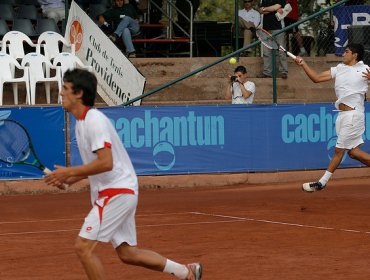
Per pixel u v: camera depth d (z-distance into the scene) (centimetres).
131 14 4553
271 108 3931
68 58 4081
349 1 4647
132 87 4053
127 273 1939
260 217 2816
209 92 4522
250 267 1980
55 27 4534
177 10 4947
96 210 1486
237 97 4025
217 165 3869
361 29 4353
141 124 3762
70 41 4272
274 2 4419
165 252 2189
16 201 3431
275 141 3938
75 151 3688
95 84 1470
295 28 4606
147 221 2772
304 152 3984
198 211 3006
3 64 3988
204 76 4575
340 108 3178
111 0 4928
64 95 1466
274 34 4012
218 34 5028
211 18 7988
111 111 3716
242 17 4819
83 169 1440
